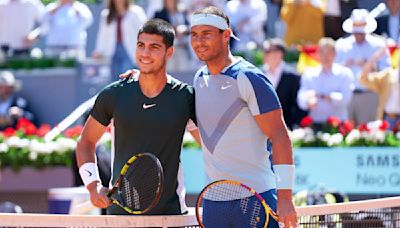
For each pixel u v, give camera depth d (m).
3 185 32.31
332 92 31.55
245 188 14.32
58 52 41.22
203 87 15.08
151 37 15.17
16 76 40.38
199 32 14.91
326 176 29.31
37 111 40.03
